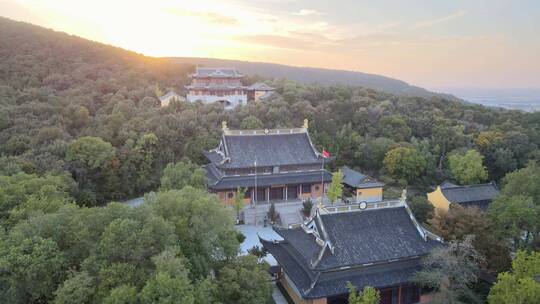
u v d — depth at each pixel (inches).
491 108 6097.4
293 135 2967.5
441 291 1505.9
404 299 1573.6
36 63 5511.8
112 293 934.4
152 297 965.2
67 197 2007.9
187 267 1191.6
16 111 3607.3
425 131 4375.0
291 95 4963.1
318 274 1441.9
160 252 1123.3
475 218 1748.3
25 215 1411.2
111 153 2876.5
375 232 1598.2
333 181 2628.0
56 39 6811.0
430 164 3570.4
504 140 3914.9
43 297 1120.2
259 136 2876.5
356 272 1502.2
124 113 3929.6
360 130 4291.3
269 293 1289.4
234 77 5270.7
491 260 1647.4
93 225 1178.6
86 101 4377.5
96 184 2871.6
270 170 2790.4
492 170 3809.1
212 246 1373.0
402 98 5846.5
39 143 3088.1
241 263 1320.1
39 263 1058.1
